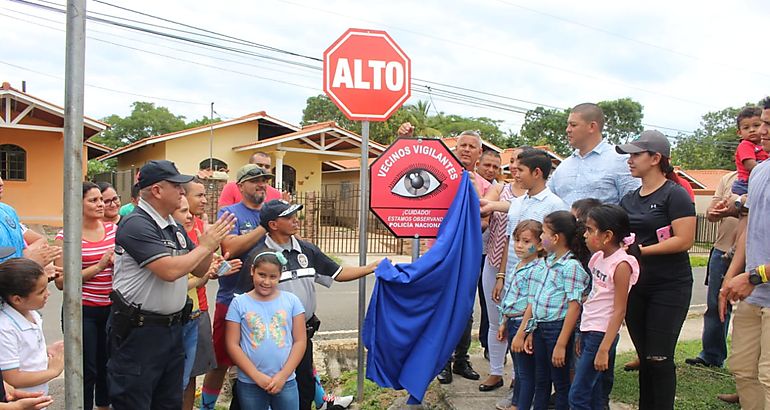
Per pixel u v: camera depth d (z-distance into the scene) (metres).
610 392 4.05
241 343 3.50
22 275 2.89
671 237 3.48
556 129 41.44
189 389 3.97
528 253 3.84
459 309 3.95
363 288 4.36
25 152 18.00
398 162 4.17
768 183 3.09
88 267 3.84
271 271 3.47
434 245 3.95
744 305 3.37
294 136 19.39
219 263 3.75
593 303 3.41
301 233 16.81
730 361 3.46
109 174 19.16
